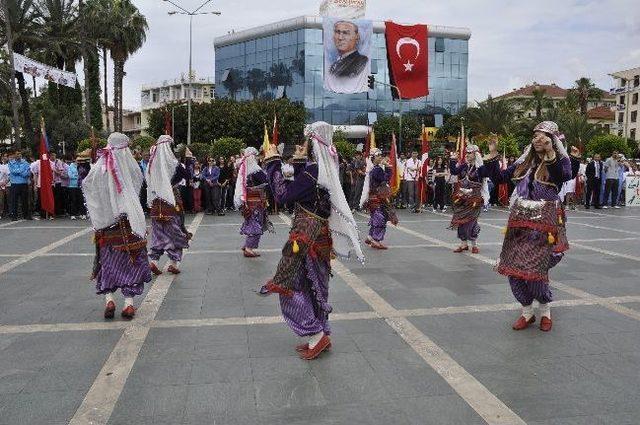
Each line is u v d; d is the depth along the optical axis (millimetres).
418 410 3846
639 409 3865
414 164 17688
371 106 56719
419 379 4359
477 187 9609
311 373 4473
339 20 41719
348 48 41906
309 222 4707
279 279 4641
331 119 55844
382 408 3875
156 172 7816
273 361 4723
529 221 5379
